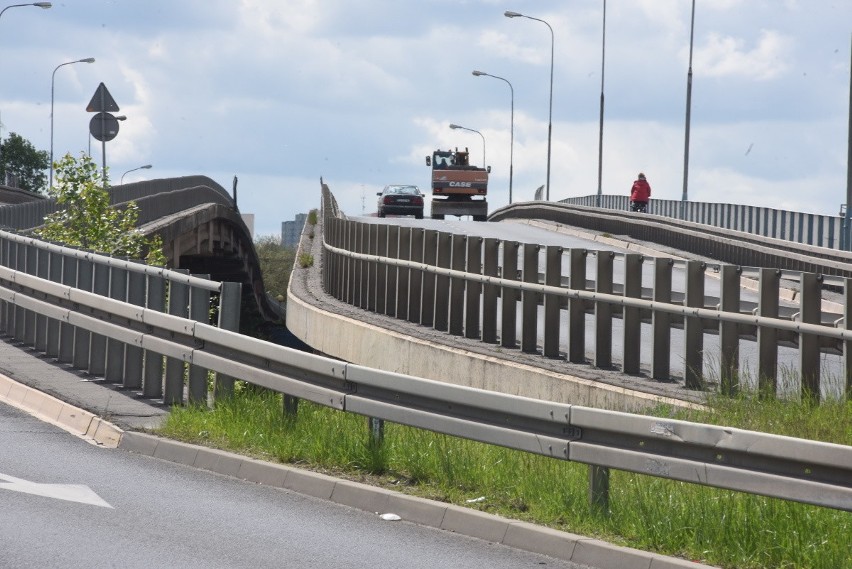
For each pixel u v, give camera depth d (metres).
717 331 25.53
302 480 17.31
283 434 19.56
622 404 24.58
